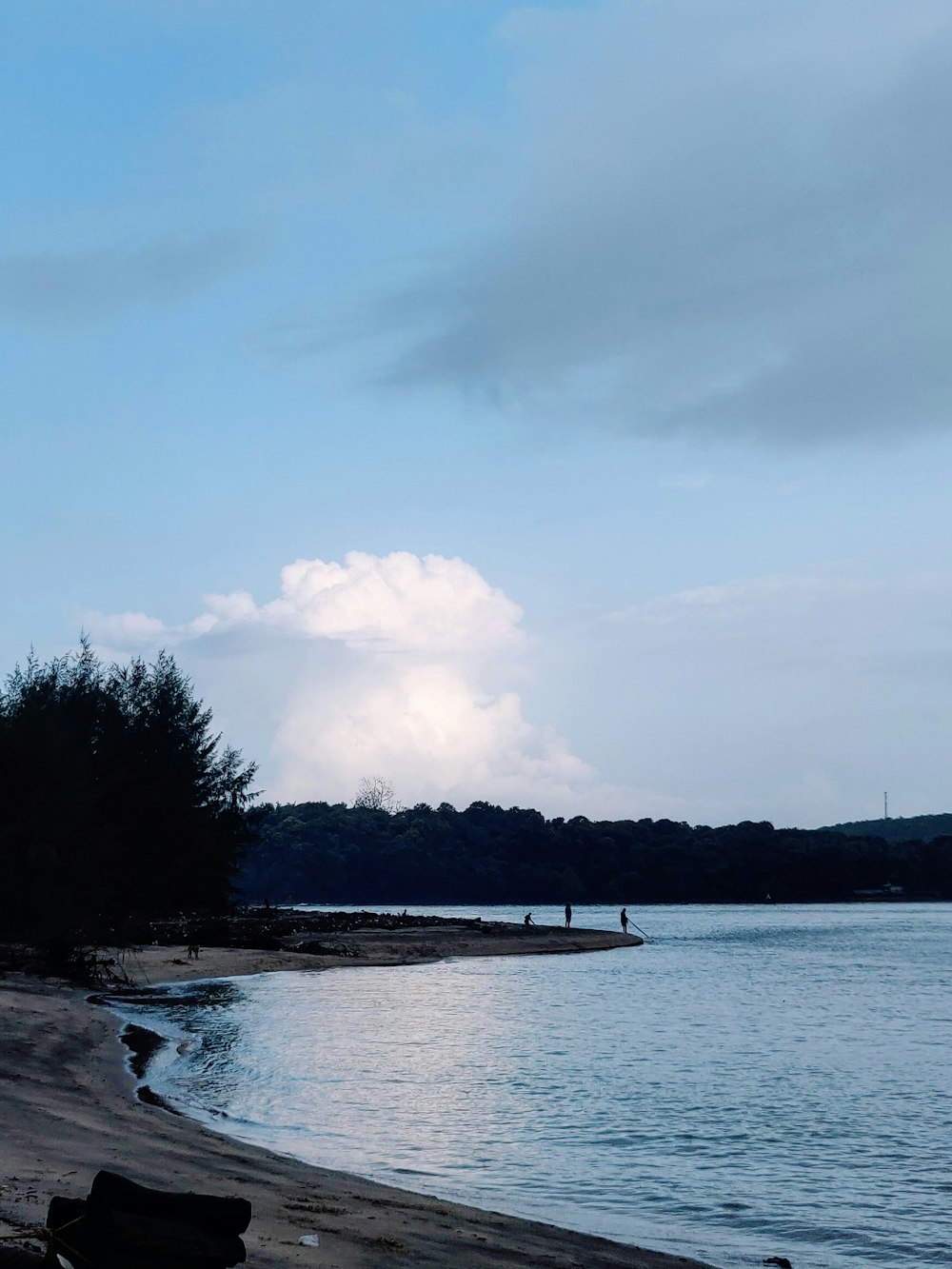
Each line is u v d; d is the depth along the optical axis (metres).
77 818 61.75
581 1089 31.92
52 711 68.81
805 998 63.78
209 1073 30.48
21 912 56.94
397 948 94.50
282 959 78.38
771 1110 29.11
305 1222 13.88
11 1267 8.52
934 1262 16.50
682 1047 42.06
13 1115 18.91
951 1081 34.44
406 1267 12.23
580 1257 14.37
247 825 87.69
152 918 81.94
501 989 67.25
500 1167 21.88
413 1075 33.41
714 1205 19.66
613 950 109.69
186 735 83.25
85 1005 43.12
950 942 123.62
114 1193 8.72
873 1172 22.38
